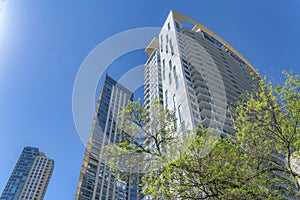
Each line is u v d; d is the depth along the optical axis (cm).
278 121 930
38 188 9606
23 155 10594
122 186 3462
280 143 941
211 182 766
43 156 10669
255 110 1031
